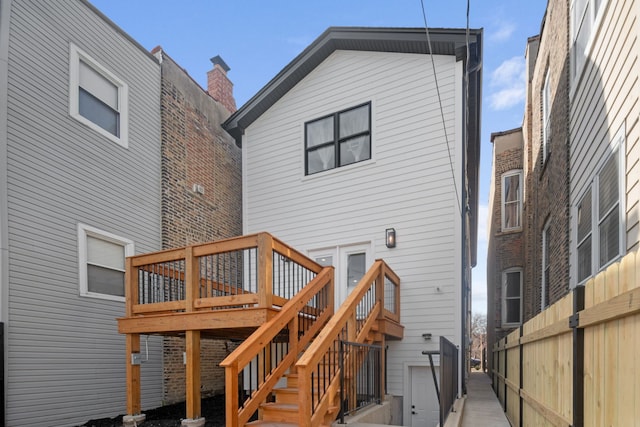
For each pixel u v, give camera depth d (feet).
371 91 25.14
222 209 30.01
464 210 22.61
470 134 29.35
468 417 16.24
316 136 26.91
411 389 21.77
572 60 16.62
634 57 10.30
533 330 11.39
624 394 5.42
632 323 5.21
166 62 25.95
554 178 19.65
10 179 16.29
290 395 13.93
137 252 22.41
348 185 25.05
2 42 16.47
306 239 25.99
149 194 23.72
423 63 23.72
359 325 16.63
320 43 26.07
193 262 15.84
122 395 20.38
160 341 22.53
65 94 19.13
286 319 13.93
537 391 11.10
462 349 20.85
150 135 24.20
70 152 19.07
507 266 39.24
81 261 19.07
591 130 13.85
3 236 15.83
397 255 23.03
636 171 10.15
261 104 28.35
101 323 19.75
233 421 11.27
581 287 7.17
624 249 10.86
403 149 23.68
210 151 29.35
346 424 12.34
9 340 15.61
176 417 18.03
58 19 19.06
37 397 16.35
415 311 22.11
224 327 14.64
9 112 16.49
